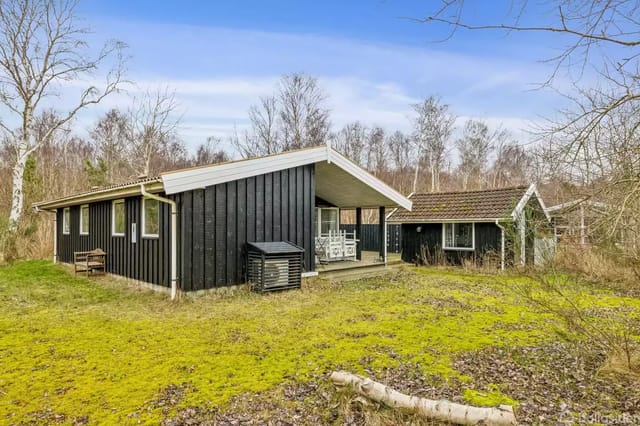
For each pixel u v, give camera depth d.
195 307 7.03
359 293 8.74
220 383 3.95
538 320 6.45
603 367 4.30
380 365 4.45
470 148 34.97
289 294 8.33
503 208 12.64
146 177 9.07
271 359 4.59
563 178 4.54
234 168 8.16
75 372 4.19
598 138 3.84
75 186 25.39
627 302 7.99
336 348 4.98
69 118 18.05
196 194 7.74
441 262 13.98
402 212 15.42
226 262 8.22
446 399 3.48
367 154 38.88
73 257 12.76
